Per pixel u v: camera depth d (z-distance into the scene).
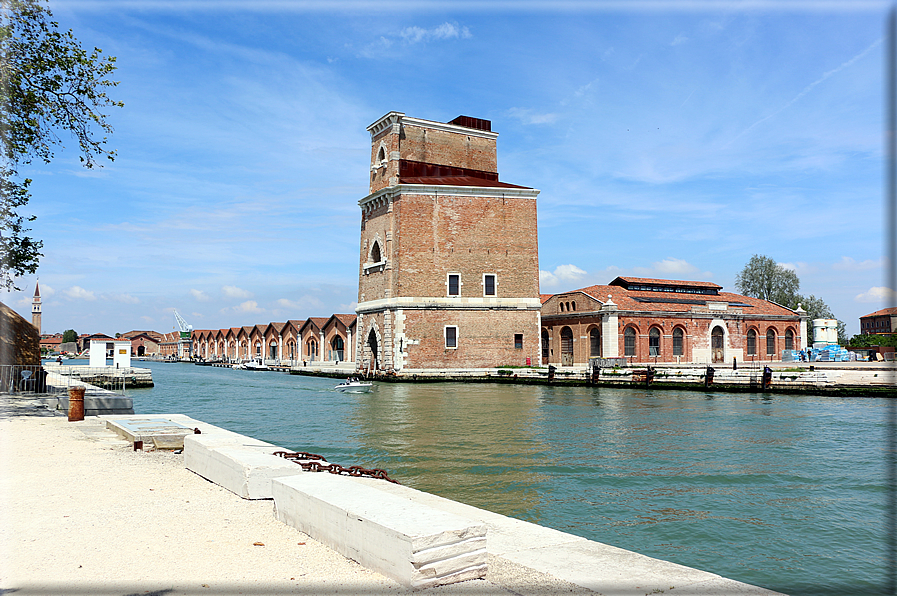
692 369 52.00
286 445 20.88
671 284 70.81
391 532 5.97
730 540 10.91
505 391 44.91
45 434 16.45
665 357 61.47
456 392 44.38
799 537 11.09
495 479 15.58
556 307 67.12
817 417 28.05
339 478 8.52
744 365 60.09
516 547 7.09
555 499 13.64
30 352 30.31
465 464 17.45
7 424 18.56
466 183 59.94
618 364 55.47
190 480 10.89
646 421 27.12
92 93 21.73
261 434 23.69
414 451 19.61
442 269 56.69
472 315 57.16
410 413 31.11
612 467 17.06
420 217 56.41
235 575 6.12
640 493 14.20
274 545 7.16
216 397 43.16
